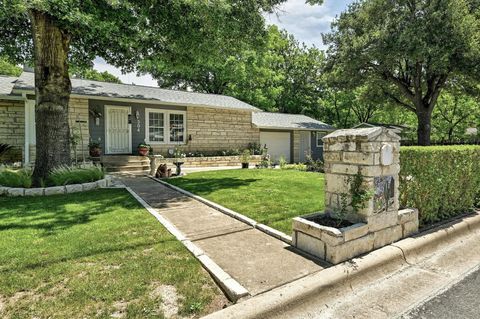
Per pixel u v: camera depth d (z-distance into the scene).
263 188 6.96
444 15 13.76
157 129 12.96
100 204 5.36
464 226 4.19
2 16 6.36
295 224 3.34
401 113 26.39
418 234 3.74
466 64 14.09
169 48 9.21
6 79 12.14
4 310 2.03
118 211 4.82
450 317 2.21
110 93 11.66
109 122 11.71
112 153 11.78
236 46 8.88
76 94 10.52
